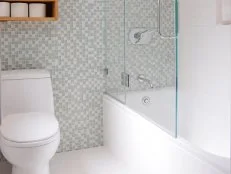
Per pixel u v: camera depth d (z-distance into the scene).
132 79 2.33
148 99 2.13
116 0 2.52
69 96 2.71
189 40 2.57
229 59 2.32
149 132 2.06
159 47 2.01
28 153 1.85
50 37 2.57
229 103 2.35
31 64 2.55
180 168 1.75
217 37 2.38
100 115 2.85
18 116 2.18
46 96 2.39
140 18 2.22
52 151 1.96
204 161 1.57
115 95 2.64
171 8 1.90
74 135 2.79
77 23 2.64
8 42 2.46
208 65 2.46
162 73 1.96
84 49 2.69
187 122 2.56
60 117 2.72
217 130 2.42
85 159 2.61
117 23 2.52
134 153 2.29
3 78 2.28
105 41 2.74
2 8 2.27
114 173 2.36
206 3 2.43
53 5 2.41
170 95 1.88
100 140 2.89
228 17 2.30
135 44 2.28
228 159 1.57
